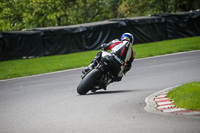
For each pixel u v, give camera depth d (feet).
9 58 264.93
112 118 68.95
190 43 270.87
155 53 227.40
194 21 329.11
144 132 56.59
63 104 90.27
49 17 490.49
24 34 270.46
